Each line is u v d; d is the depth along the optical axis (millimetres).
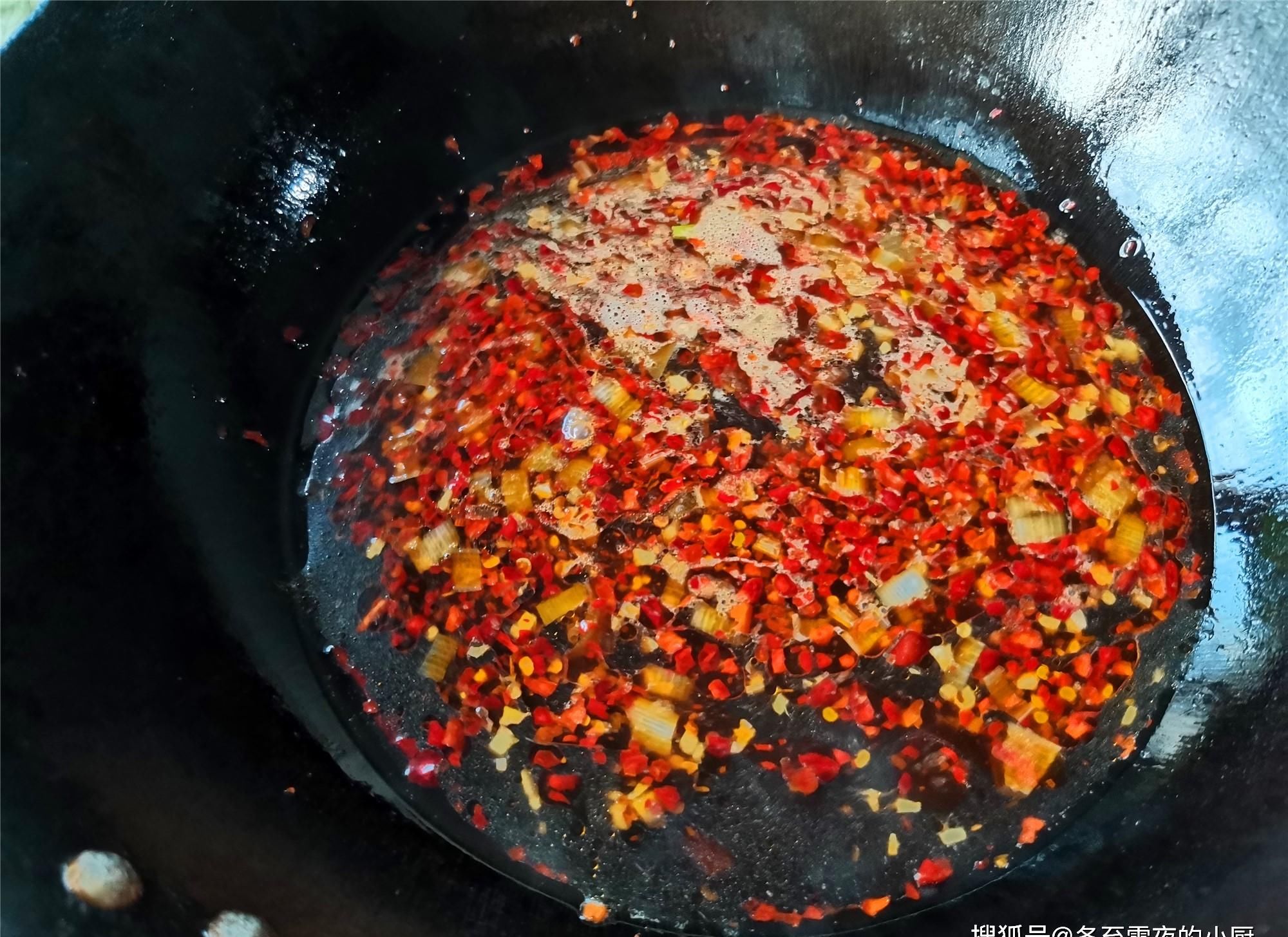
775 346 231
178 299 206
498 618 211
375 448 227
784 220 246
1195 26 217
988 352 229
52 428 181
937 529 212
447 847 190
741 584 210
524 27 237
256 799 176
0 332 177
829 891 189
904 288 236
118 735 167
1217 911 168
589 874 191
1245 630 199
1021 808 193
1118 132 231
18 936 143
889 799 195
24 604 167
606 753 200
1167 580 207
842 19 243
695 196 250
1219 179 220
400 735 202
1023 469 216
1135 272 231
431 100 238
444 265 243
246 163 217
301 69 219
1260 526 206
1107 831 188
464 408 229
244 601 201
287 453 224
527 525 217
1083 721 199
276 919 159
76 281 189
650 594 210
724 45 248
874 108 250
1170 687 199
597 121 252
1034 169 242
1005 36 236
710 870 191
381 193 239
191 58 204
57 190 188
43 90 186
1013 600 207
